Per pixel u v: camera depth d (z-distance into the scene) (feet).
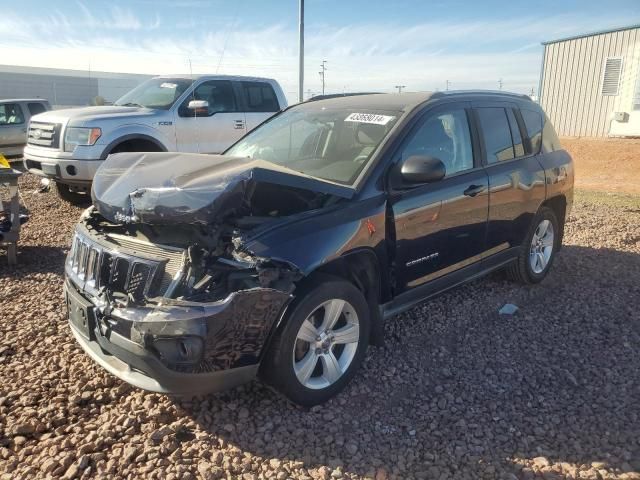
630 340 14.23
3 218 20.06
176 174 10.81
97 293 10.32
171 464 9.25
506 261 16.62
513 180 15.97
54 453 9.41
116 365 10.32
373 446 9.89
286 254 10.13
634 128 68.74
